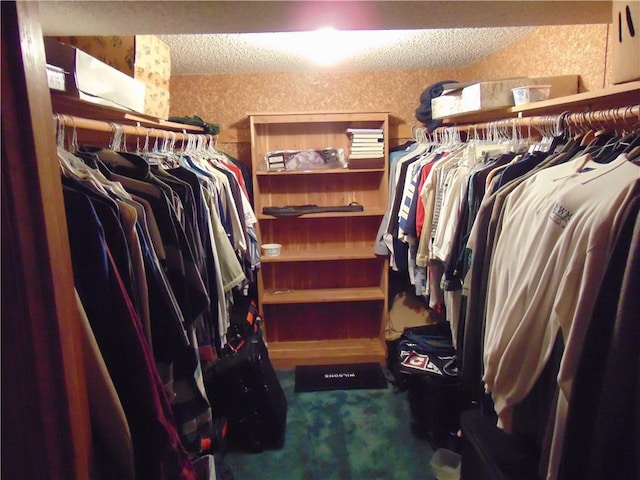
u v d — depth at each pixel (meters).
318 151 2.83
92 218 0.79
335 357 3.04
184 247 1.25
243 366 2.10
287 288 3.18
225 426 2.08
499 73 2.48
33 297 0.50
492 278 1.19
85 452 0.59
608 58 1.65
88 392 0.69
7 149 0.47
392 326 2.85
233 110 2.99
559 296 0.89
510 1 0.85
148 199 1.19
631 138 1.15
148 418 0.81
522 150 1.65
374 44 2.29
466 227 1.66
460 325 1.59
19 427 0.51
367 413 2.43
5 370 0.49
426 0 0.82
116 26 0.90
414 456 2.06
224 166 2.36
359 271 3.18
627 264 0.71
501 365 1.03
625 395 0.71
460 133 2.58
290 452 2.12
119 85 1.30
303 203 3.07
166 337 1.07
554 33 1.97
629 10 0.87
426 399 2.11
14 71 0.47
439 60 2.71
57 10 0.80
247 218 2.32
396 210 2.49
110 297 0.79
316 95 2.99
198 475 1.43
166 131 2.04
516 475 1.22
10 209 0.47
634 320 0.70
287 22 0.91
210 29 0.94
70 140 1.33
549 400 0.98
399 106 3.02
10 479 0.51
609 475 0.73
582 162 1.11
